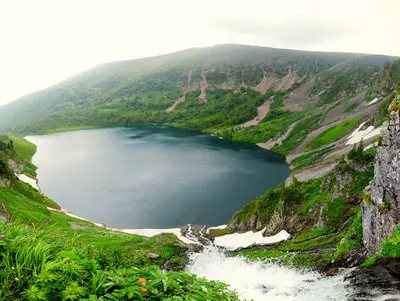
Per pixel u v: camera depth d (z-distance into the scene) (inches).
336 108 7514.8
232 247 2018.9
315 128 7003.0
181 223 3129.9
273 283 1040.2
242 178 4552.2
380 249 799.7
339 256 1070.4
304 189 2241.6
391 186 891.4
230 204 3545.8
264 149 7042.3
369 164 1813.5
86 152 7057.1
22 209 2276.1
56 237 298.5
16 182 3218.5
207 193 3924.7
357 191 1732.3
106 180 4628.4
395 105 926.4
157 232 2847.0
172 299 195.9
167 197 3816.4
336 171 1971.0
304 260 1227.9
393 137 903.7
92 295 187.8
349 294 693.3
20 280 205.0
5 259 219.5
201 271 1416.1
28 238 246.4
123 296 197.9
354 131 5492.1
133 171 5103.3
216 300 218.5
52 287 199.3
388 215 866.8
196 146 7416.3
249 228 2469.2
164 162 5689.0
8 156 4709.6
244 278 1172.5
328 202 1769.2
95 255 307.4
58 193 4119.1
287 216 2117.4
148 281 212.1
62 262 212.7
